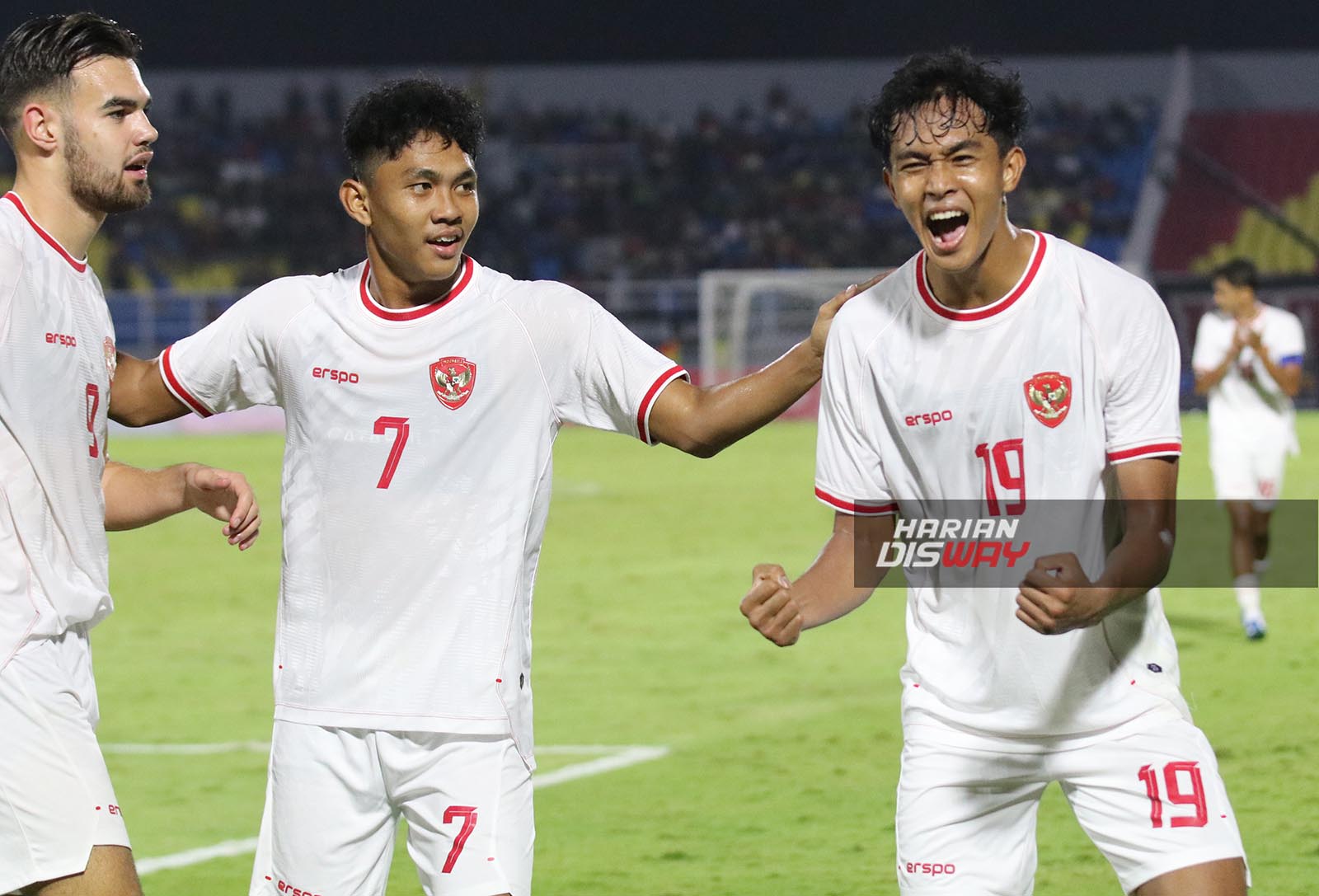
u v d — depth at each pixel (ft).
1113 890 58.18
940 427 38.78
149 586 146.82
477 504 39.65
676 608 127.95
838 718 88.99
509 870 38.93
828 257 401.90
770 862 62.44
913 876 39.60
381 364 39.91
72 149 41.57
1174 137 410.93
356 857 40.16
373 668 39.37
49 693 40.45
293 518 40.75
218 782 77.82
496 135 422.00
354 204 39.83
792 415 332.80
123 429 309.22
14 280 40.78
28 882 40.11
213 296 323.78
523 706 39.91
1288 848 62.08
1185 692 92.32
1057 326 37.83
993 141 36.29
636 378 40.37
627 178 417.28
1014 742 39.06
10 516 40.68
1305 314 319.27
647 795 73.31
